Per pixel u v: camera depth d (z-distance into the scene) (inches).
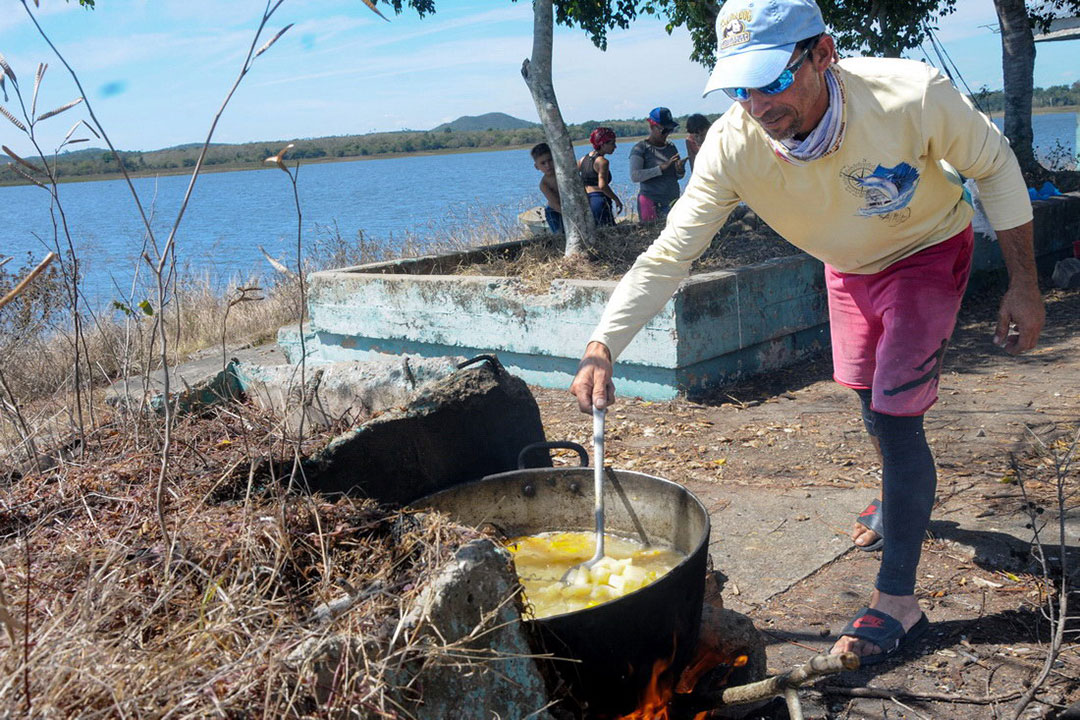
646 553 109.4
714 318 257.6
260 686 65.3
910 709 104.3
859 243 113.0
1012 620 122.3
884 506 116.2
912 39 504.4
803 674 87.3
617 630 85.2
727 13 98.6
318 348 338.0
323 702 67.1
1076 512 154.0
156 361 305.1
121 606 74.9
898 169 104.2
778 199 111.7
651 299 117.2
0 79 81.9
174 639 70.8
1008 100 530.0
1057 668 109.8
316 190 4645.7
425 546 81.8
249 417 138.9
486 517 117.6
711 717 101.3
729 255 318.7
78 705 62.2
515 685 78.8
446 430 131.6
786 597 136.1
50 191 106.2
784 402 245.6
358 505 100.3
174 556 81.9
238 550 83.0
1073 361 264.5
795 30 95.3
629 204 513.0
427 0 415.8
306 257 472.7
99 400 175.0
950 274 114.0
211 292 438.0
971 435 205.0
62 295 271.9
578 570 102.9
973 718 102.3
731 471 194.7
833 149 102.1
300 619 74.7
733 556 151.5
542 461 145.2
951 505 163.5
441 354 307.7
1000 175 106.4
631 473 113.1
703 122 394.0
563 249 361.7
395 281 309.0
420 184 4308.6
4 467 123.6
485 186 3307.1
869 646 114.4
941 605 128.0
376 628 71.5
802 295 287.1
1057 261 406.9
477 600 76.7
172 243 82.4
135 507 97.1
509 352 287.9
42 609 74.4
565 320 271.1
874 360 126.9
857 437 209.6
